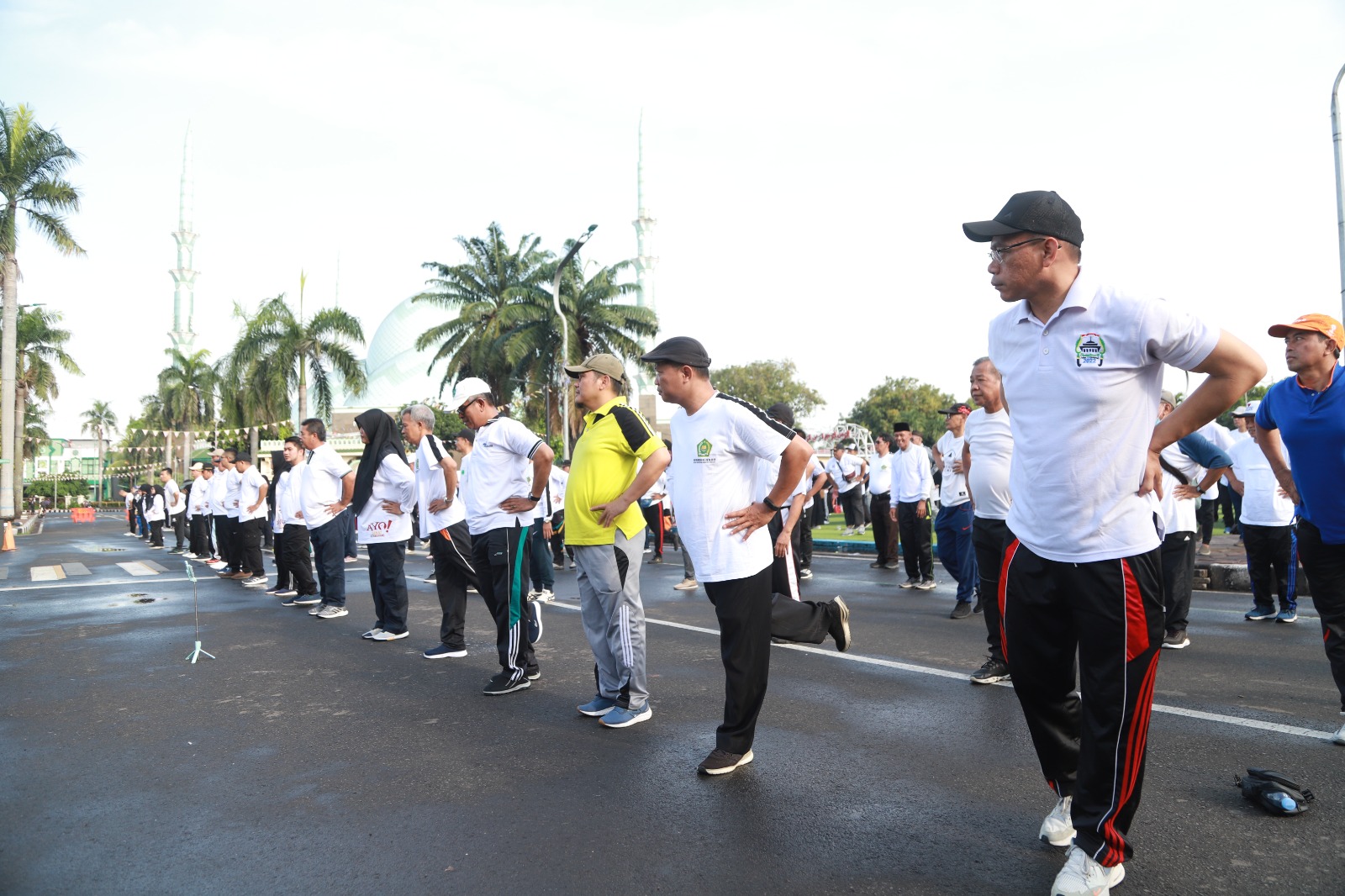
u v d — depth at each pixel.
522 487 5.59
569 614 8.98
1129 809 2.67
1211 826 3.19
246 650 7.11
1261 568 7.50
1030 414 2.86
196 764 4.20
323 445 8.91
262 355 36.62
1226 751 4.02
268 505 14.52
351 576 12.89
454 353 39.69
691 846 3.12
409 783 3.87
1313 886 2.73
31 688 5.86
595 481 4.73
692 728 4.63
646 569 13.44
